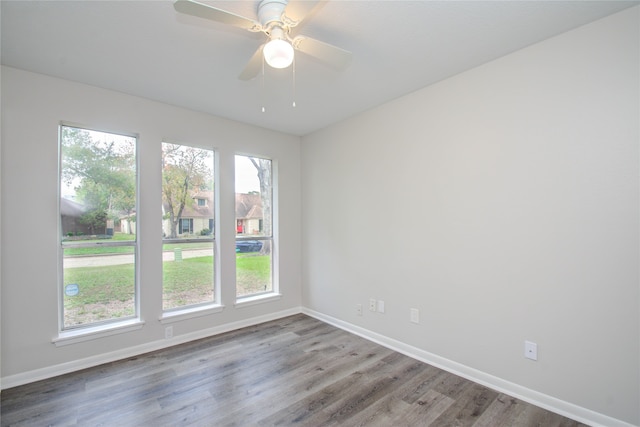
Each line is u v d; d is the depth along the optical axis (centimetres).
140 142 292
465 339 246
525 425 189
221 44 207
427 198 272
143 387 230
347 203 352
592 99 187
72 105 257
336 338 326
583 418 190
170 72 245
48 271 246
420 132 278
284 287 402
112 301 282
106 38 199
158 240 301
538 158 208
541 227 207
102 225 279
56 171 251
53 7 168
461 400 215
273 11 159
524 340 214
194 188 336
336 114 339
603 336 184
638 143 173
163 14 176
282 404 211
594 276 187
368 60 229
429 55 222
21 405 207
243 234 376
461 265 249
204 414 200
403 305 292
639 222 172
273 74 249
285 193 405
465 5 171
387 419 195
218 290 344
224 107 318
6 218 230
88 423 190
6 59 223
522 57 215
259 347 303
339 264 362
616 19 179
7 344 229
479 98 237
